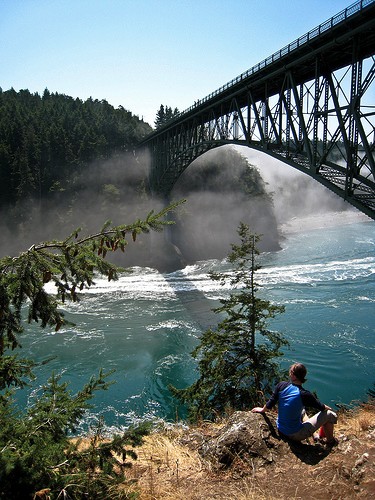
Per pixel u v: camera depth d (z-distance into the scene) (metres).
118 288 45.75
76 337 30.56
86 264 4.78
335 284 42.69
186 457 6.24
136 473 5.91
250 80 28.88
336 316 32.69
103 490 4.72
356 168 18.58
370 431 6.30
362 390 21.83
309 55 21.50
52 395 5.98
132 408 21.14
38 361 26.53
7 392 5.98
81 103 128.25
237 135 33.00
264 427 6.14
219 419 8.68
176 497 5.14
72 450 5.18
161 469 5.95
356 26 18.55
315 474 5.20
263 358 15.36
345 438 5.85
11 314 4.48
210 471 5.67
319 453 5.62
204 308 37.50
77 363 26.33
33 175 81.06
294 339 28.55
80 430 18.45
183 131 47.59
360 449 5.49
